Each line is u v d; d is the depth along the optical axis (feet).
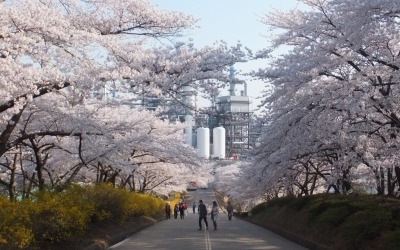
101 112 72.54
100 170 94.84
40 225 45.34
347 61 52.01
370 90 47.98
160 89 44.73
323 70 53.67
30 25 36.76
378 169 67.05
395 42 51.65
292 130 62.90
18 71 36.35
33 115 58.49
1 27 34.96
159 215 163.63
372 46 52.11
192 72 44.37
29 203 47.67
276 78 56.85
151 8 47.19
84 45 44.80
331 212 61.05
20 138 50.08
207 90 46.44
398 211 49.80
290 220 88.94
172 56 45.80
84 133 56.18
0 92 35.37
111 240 65.21
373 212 49.55
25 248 40.68
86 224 61.57
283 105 60.18
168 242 69.56
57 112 55.11
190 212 257.55
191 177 170.81
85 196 69.77
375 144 62.23
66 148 73.26
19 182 87.71
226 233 90.02
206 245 64.54
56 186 69.21
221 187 289.12
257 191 127.44
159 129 96.73
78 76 42.52
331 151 76.02
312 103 57.52
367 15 44.37
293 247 62.85
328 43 51.21
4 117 43.34
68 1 46.52
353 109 47.50
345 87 49.49
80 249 50.49
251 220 140.77
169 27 49.01
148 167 138.72
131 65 45.27
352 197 71.00
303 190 126.00
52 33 38.73
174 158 98.12
